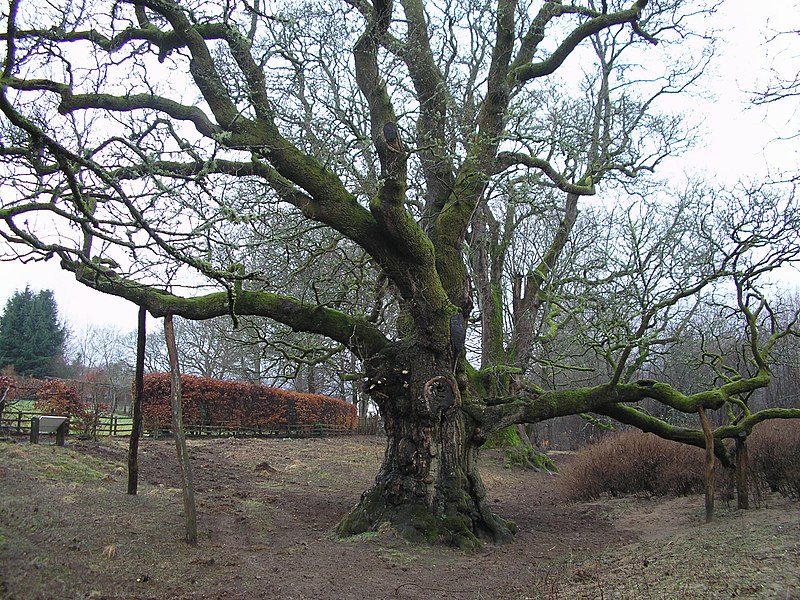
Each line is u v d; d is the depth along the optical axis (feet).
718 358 42.83
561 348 58.08
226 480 46.06
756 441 40.93
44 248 24.14
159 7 26.78
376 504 30.99
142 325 33.60
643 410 39.99
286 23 27.14
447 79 38.32
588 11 40.22
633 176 48.70
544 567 26.45
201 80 27.99
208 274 24.81
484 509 31.45
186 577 21.54
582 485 50.85
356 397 115.65
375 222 29.68
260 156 28.35
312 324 32.53
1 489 28.66
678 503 42.91
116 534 25.11
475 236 59.47
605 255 49.78
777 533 25.36
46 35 25.34
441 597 22.11
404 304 33.45
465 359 36.78
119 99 27.78
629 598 19.21
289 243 34.53
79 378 147.64
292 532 30.58
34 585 17.78
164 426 69.51
